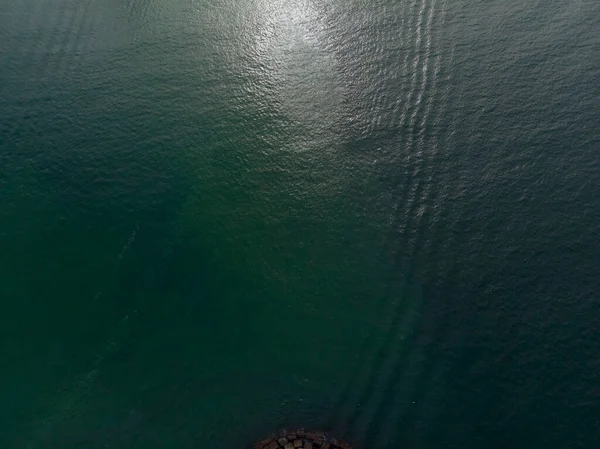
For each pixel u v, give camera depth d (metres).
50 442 40.66
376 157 55.84
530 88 59.59
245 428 41.03
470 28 66.00
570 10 67.00
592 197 51.44
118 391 43.03
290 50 65.31
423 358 43.69
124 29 67.94
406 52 64.12
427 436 40.09
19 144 56.97
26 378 43.75
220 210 52.81
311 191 53.81
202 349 45.25
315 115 59.31
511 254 48.47
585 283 46.34
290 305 47.22
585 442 39.12
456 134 56.69
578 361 42.50
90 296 48.16
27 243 50.88
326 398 42.22
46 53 65.19
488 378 42.34
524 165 53.88
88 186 54.16
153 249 50.59
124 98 60.72
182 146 56.81
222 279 48.94
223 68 63.66
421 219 51.34
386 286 47.75
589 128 56.06
